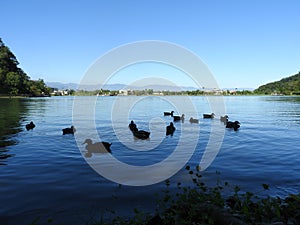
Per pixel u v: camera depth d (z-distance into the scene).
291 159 13.59
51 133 22.27
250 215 6.33
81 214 7.26
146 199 8.29
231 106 66.25
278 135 22.12
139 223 6.34
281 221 6.06
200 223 6.16
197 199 7.17
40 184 9.62
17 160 13.16
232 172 11.25
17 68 145.88
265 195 8.48
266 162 12.98
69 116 38.12
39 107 57.88
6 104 68.81
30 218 7.04
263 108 58.97
